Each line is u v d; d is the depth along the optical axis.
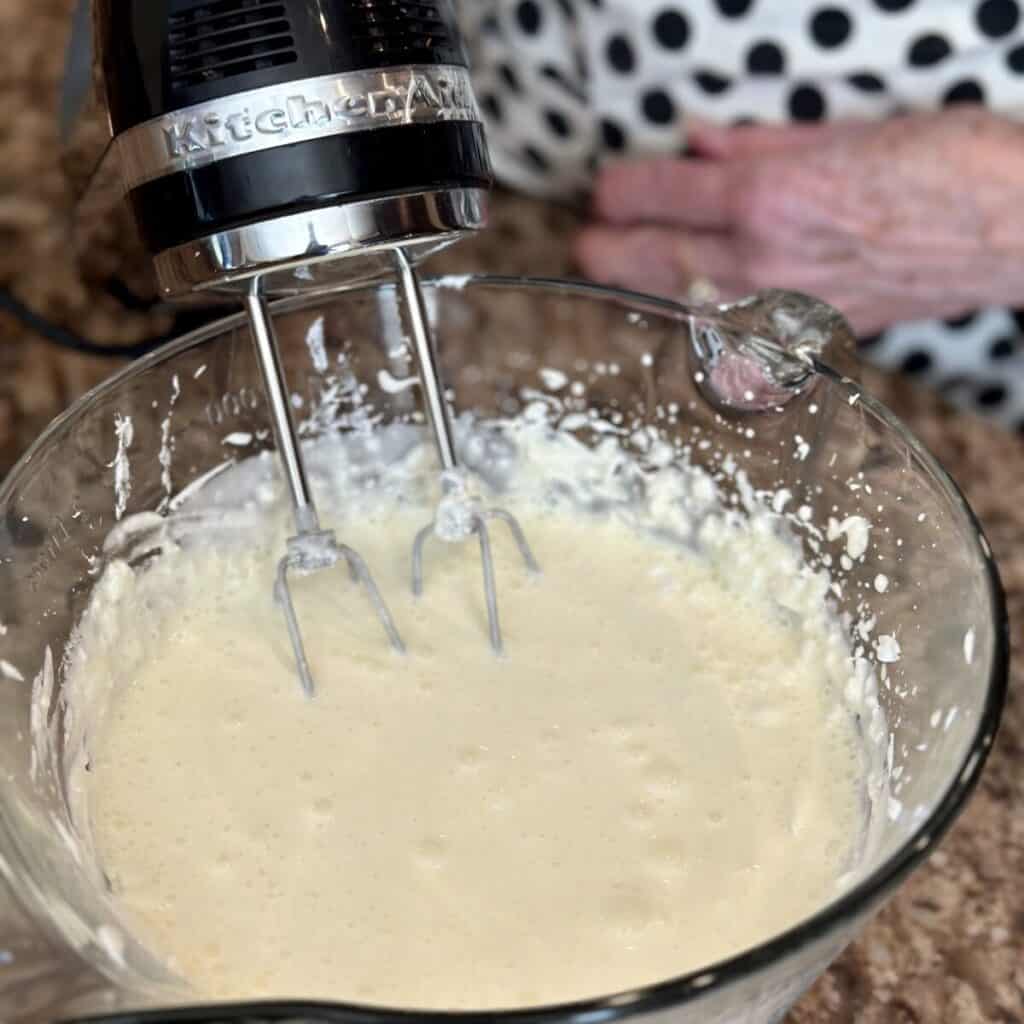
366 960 0.57
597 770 0.66
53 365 0.94
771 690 0.71
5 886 0.44
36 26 1.34
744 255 1.11
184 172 0.49
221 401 0.70
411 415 0.79
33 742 0.58
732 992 0.39
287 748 0.67
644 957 0.57
